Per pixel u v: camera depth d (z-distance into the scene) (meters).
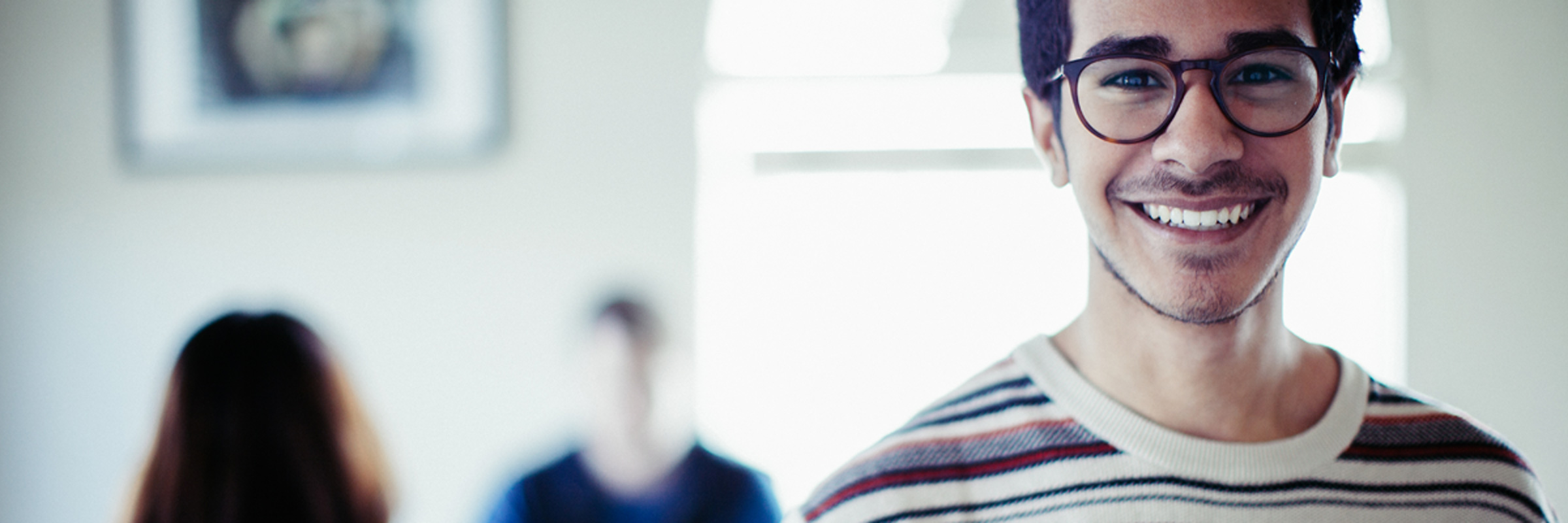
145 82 2.17
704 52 2.12
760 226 2.28
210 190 2.18
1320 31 0.63
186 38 2.16
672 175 2.11
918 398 2.27
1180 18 0.60
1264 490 0.63
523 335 2.13
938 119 2.21
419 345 2.15
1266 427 0.65
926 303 2.27
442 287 2.14
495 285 2.13
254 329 1.18
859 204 2.27
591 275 2.12
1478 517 0.65
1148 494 0.63
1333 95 0.66
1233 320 0.62
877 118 2.22
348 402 1.25
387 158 2.13
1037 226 2.24
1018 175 2.23
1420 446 0.67
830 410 2.28
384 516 1.29
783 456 2.28
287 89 2.14
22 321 2.22
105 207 2.20
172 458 1.15
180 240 2.18
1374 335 2.12
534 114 2.12
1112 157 0.62
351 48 2.12
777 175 2.27
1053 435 0.66
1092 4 0.63
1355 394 0.68
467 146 2.11
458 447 2.14
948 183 2.25
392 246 2.15
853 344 2.28
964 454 0.68
